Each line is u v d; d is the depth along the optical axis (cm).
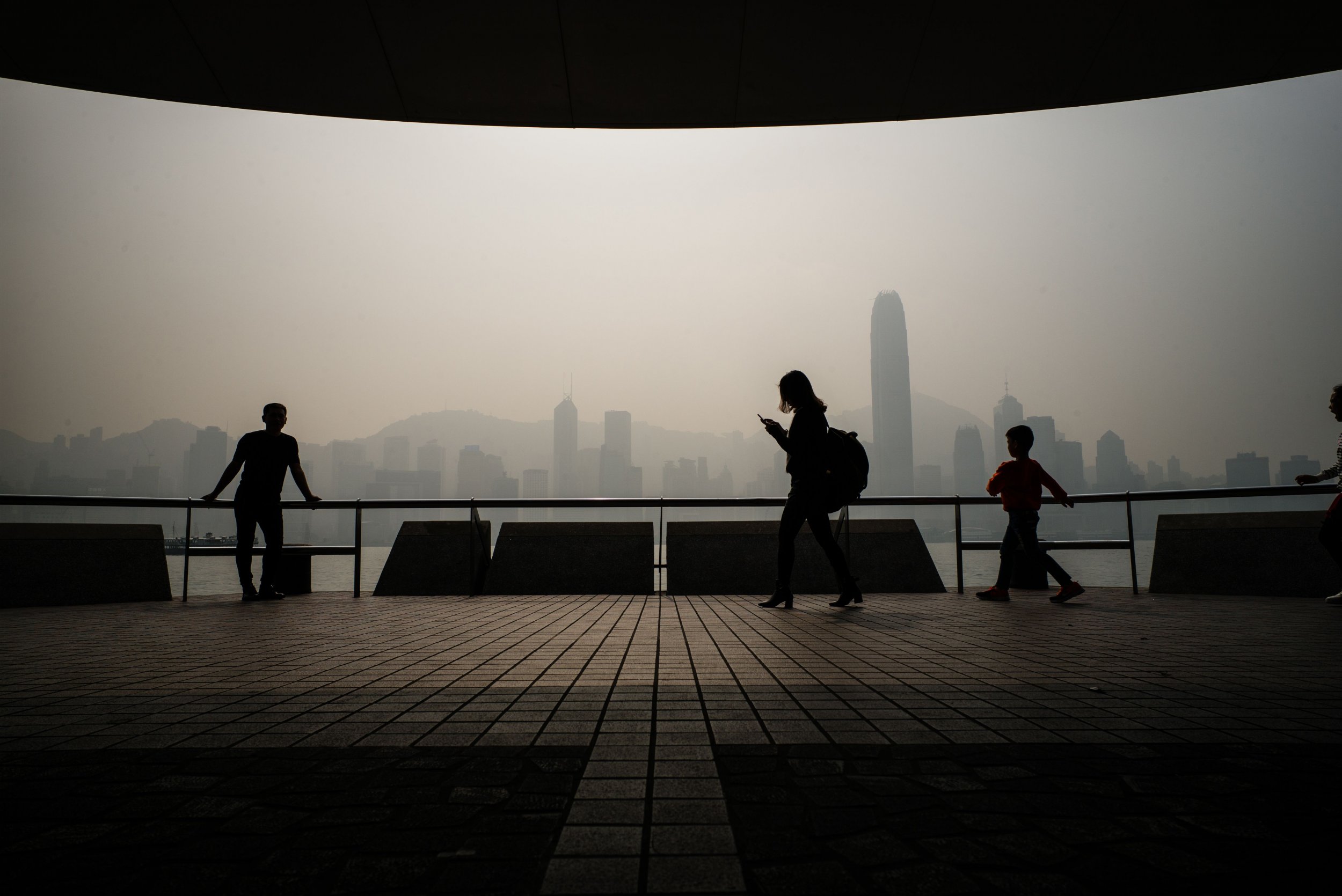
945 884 160
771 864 170
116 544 866
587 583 921
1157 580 907
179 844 181
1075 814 199
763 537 941
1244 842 181
